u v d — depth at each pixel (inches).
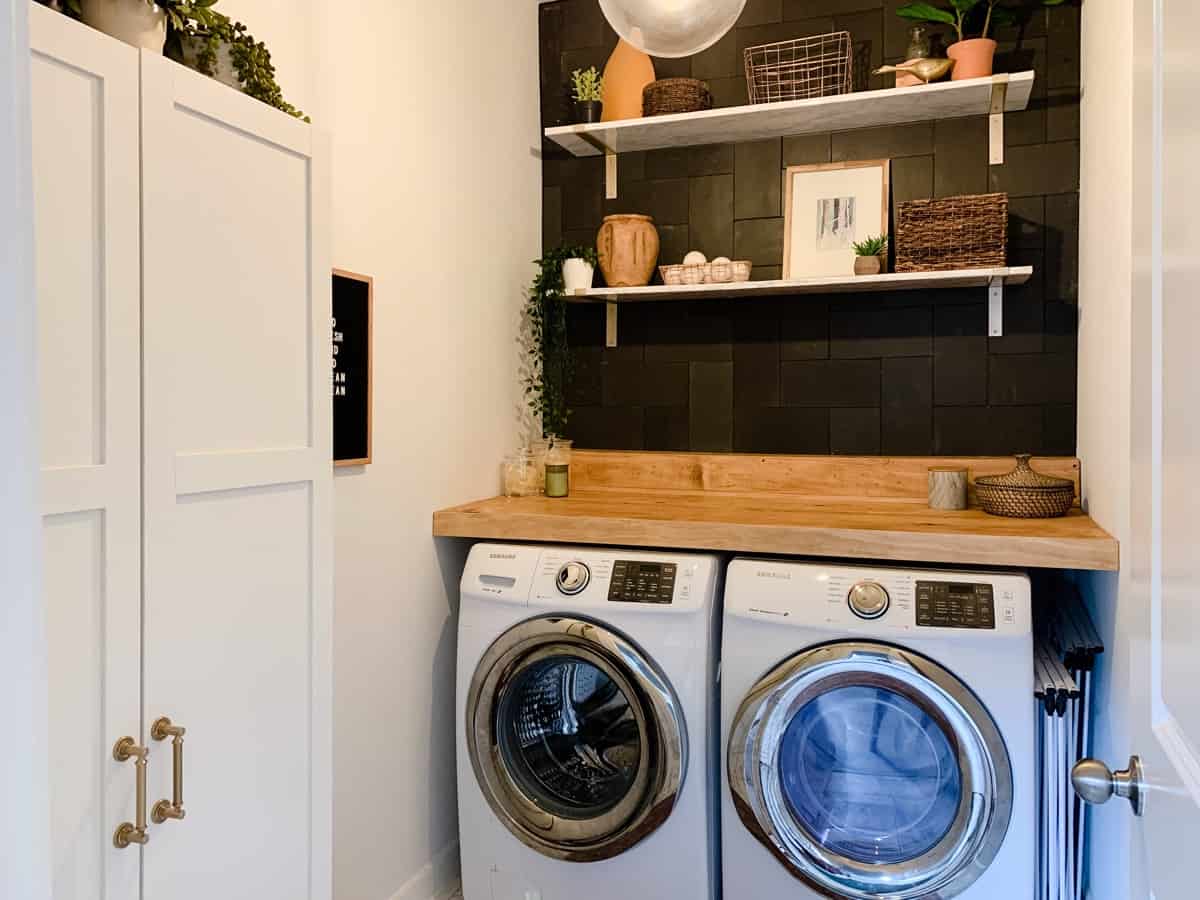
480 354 109.7
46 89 39.6
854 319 114.0
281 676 54.9
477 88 108.4
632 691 88.0
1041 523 90.2
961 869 79.0
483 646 94.0
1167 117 30.7
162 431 45.9
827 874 82.3
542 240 126.2
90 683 42.3
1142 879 35.8
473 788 95.4
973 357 109.4
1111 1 83.7
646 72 117.8
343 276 82.6
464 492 106.6
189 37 51.9
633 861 89.1
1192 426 27.2
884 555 86.1
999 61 107.0
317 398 57.6
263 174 52.9
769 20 116.3
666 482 119.7
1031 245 107.0
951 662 79.1
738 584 87.1
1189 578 27.8
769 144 117.0
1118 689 76.7
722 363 119.6
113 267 42.9
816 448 116.0
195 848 48.4
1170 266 30.3
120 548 43.6
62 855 40.8
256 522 52.8
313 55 79.3
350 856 85.9
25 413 20.0
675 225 121.3
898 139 111.8
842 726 84.5
